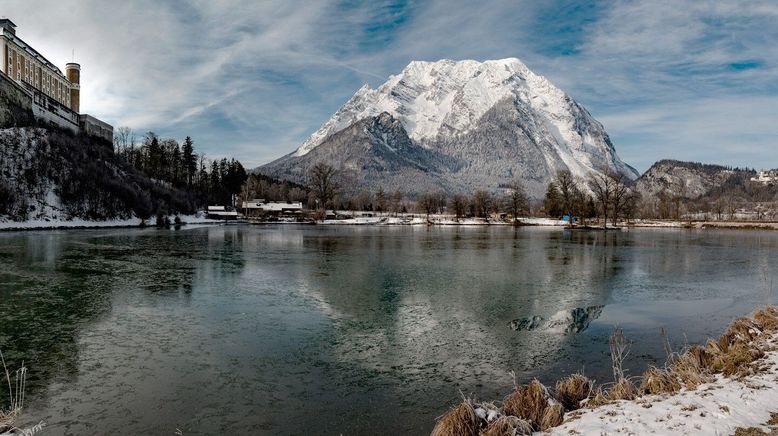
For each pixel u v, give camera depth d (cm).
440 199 19625
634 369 1379
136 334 1672
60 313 1950
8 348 1507
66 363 1381
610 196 12875
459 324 1869
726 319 2006
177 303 2167
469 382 1279
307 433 995
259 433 993
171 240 5812
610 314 2081
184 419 1049
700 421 763
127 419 1045
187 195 13600
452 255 4409
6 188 7169
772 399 857
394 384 1259
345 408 1113
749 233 9519
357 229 9894
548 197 15225
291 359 1441
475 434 818
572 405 990
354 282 2784
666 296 2511
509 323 1895
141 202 9838
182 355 1459
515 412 907
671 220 15275
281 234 7612
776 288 2759
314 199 18550
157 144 14525
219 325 1802
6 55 9238
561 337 1706
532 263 3834
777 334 1355
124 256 3962
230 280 2805
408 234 8062
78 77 13225
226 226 10606
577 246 5688
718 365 1134
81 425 1016
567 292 2570
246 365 1382
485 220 14050
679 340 1680
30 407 1099
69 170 8581
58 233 6544
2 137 7862
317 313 2011
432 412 1096
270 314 1983
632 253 4828
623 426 762
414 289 2584
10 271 3023
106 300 2206
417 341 1638
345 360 1438
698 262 4059
